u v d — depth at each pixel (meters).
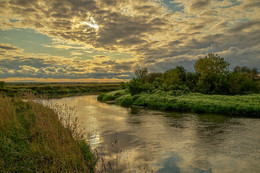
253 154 7.87
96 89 92.94
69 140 6.54
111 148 8.60
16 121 7.64
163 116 17.62
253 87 36.66
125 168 6.45
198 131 11.77
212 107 19.59
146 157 7.54
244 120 14.93
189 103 21.92
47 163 5.09
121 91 43.69
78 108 24.22
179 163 6.99
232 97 24.73
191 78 39.59
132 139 10.12
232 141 9.64
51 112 8.98
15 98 10.42
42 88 70.38
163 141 9.74
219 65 34.97
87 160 6.09
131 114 19.19
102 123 14.51
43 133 6.75
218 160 7.28
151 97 28.72
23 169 4.83
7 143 5.76
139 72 49.09
